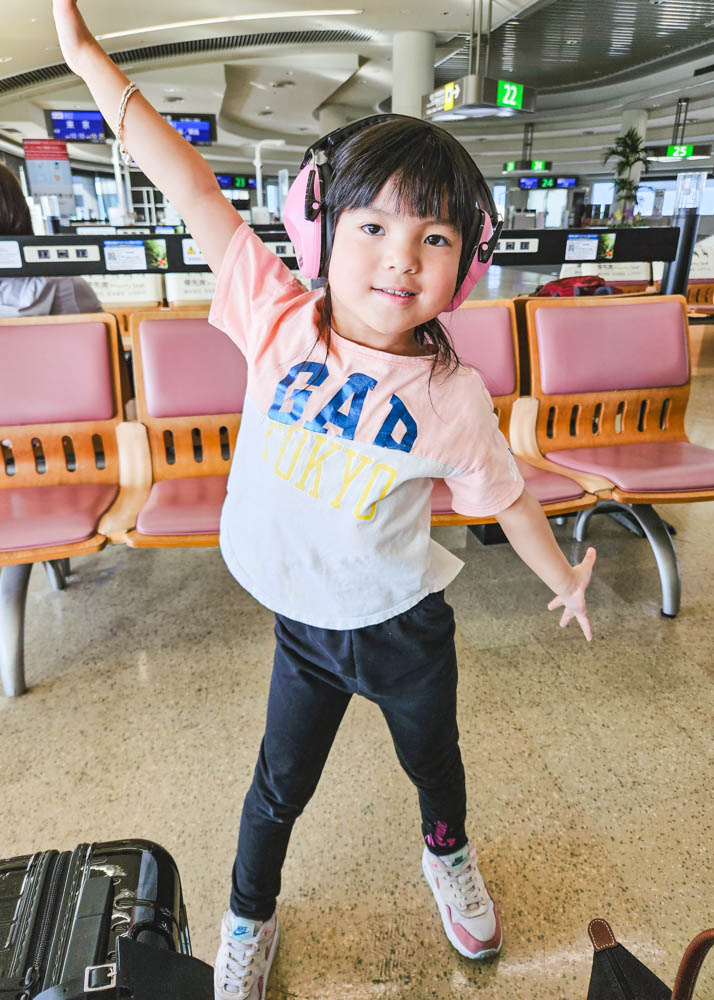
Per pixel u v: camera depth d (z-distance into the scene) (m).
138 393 2.24
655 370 2.53
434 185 0.67
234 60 13.07
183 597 2.39
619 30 12.52
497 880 1.33
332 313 0.84
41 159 13.51
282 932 1.24
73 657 2.04
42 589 2.45
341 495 0.85
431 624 0.93
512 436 2.51
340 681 0.96
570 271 7.06
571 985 1.14
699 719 1.77
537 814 1.48
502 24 11.39
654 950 1.19
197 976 0.62
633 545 2.77
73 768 1.61
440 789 1.09
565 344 2.46
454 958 1.19
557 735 1.71
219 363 2.27
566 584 0.95
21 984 0.63
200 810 1.50
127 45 11.47
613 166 28.34
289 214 0.81
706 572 2.53
